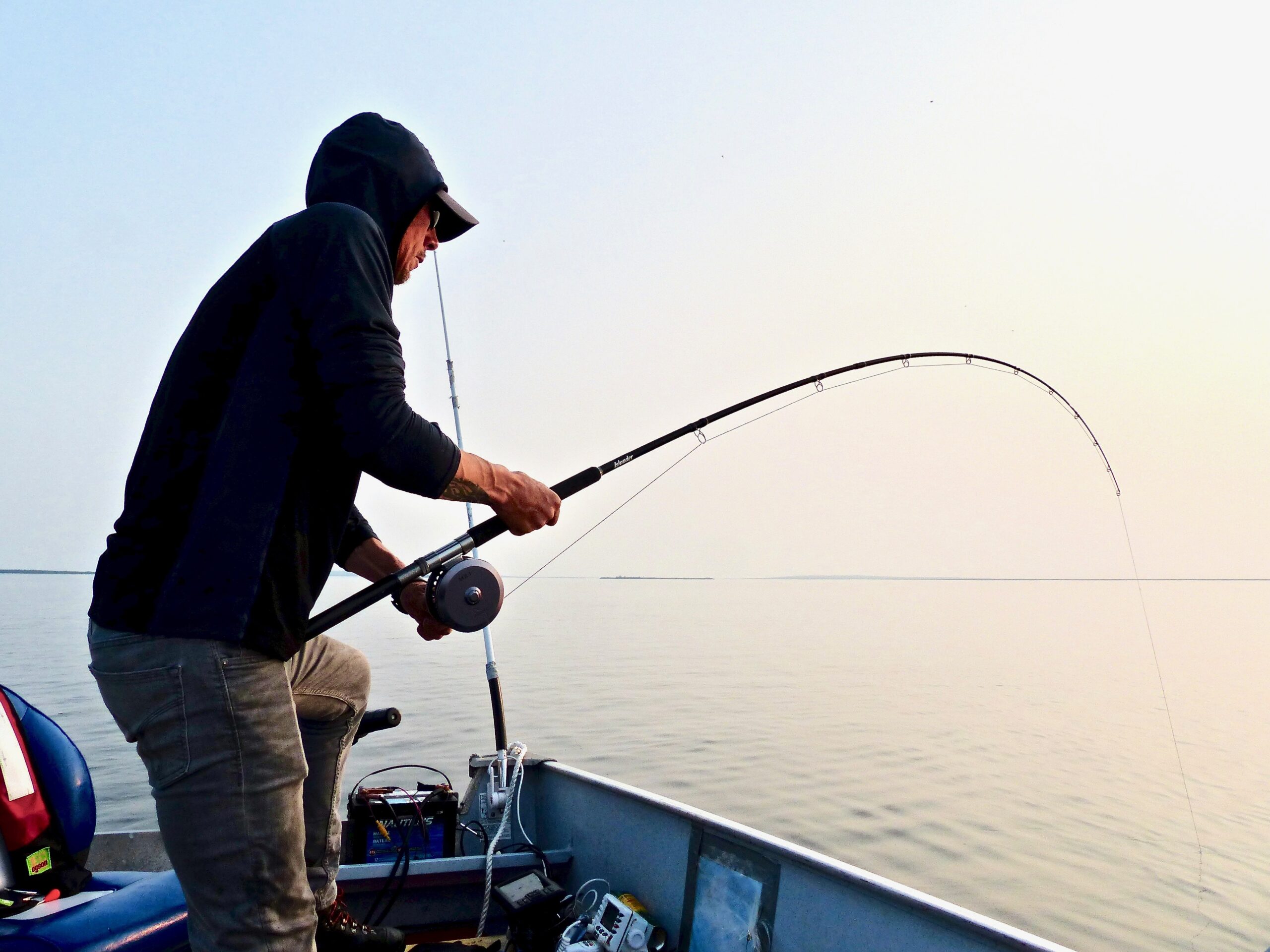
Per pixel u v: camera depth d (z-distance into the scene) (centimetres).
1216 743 1877
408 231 149
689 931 223
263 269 128
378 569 186
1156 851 1106
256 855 123
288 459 125
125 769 1170
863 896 184
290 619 127
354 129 146
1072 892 952
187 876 124
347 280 123
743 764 1443
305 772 130
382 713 270
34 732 184
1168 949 811
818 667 3055
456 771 1200
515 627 4850
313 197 145
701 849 225
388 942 189
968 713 2133
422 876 251
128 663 120
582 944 224
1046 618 7269
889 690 2484
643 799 245
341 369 120
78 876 181
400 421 123
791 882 199
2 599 7325
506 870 258
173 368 128
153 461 123
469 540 162
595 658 3133
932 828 1161
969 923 162
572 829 277
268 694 124
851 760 1527
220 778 120
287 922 127
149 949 160
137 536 122
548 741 1528
